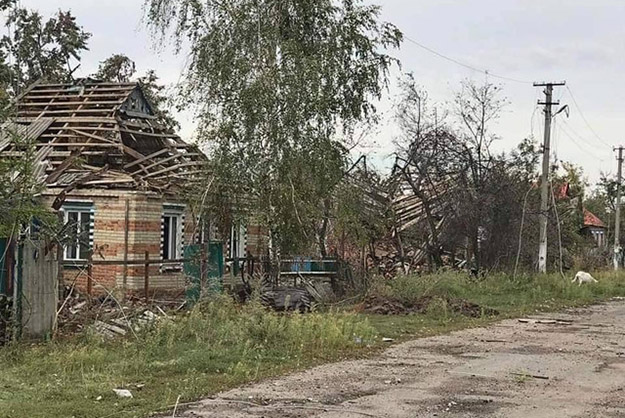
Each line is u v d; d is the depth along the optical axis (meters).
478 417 9.76
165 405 9.96
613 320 22.34
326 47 22.12
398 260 32.66
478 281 29.44
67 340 14.30
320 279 24.67
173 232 24.27
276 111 21.55
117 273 22.28
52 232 15.02
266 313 16.36
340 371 12.80
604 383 12.23
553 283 30.73
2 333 14.20
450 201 32.56
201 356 12.86
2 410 9.32
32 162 15.88
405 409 10.12
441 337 17.52
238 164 21.77
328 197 23.39
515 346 16.27
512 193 33.38
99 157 24.53
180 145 26.00
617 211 55.16
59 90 27.30
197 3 22.00
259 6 22.03
